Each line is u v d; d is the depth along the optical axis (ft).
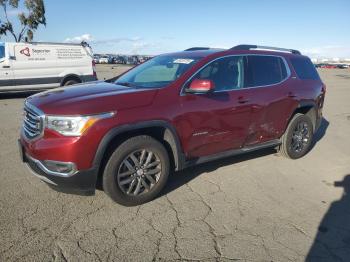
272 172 18.58
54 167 12.73
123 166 13.56
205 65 15.97
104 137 12.74
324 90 22.34
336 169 19.69
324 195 16.03
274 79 19.06
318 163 20.57
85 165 12.67
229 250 11.44
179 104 14.64
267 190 16.25
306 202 15.20
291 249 11.67
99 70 111.34
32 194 14.73
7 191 14.93
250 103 17.22
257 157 20.86
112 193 13.47
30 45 44.27
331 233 12.77
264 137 18.80
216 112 15.80
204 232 12.43
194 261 10.82
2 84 42.93
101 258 10.77
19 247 11.10
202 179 17.11
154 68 17.03
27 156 13.75
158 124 13.93
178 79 15.05
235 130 16.90
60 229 12.21
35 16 108.17
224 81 16.62
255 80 17.98
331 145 25.08
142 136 13.79
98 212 13.48
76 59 47.34
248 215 13.79
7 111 34.19
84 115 12.48
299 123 20.49
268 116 18.39
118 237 11.90
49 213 13.24
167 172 14.64
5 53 42.91
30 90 44.83
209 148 16.19
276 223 13.28
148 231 12.34
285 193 16.03
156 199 14.79
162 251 11.25
